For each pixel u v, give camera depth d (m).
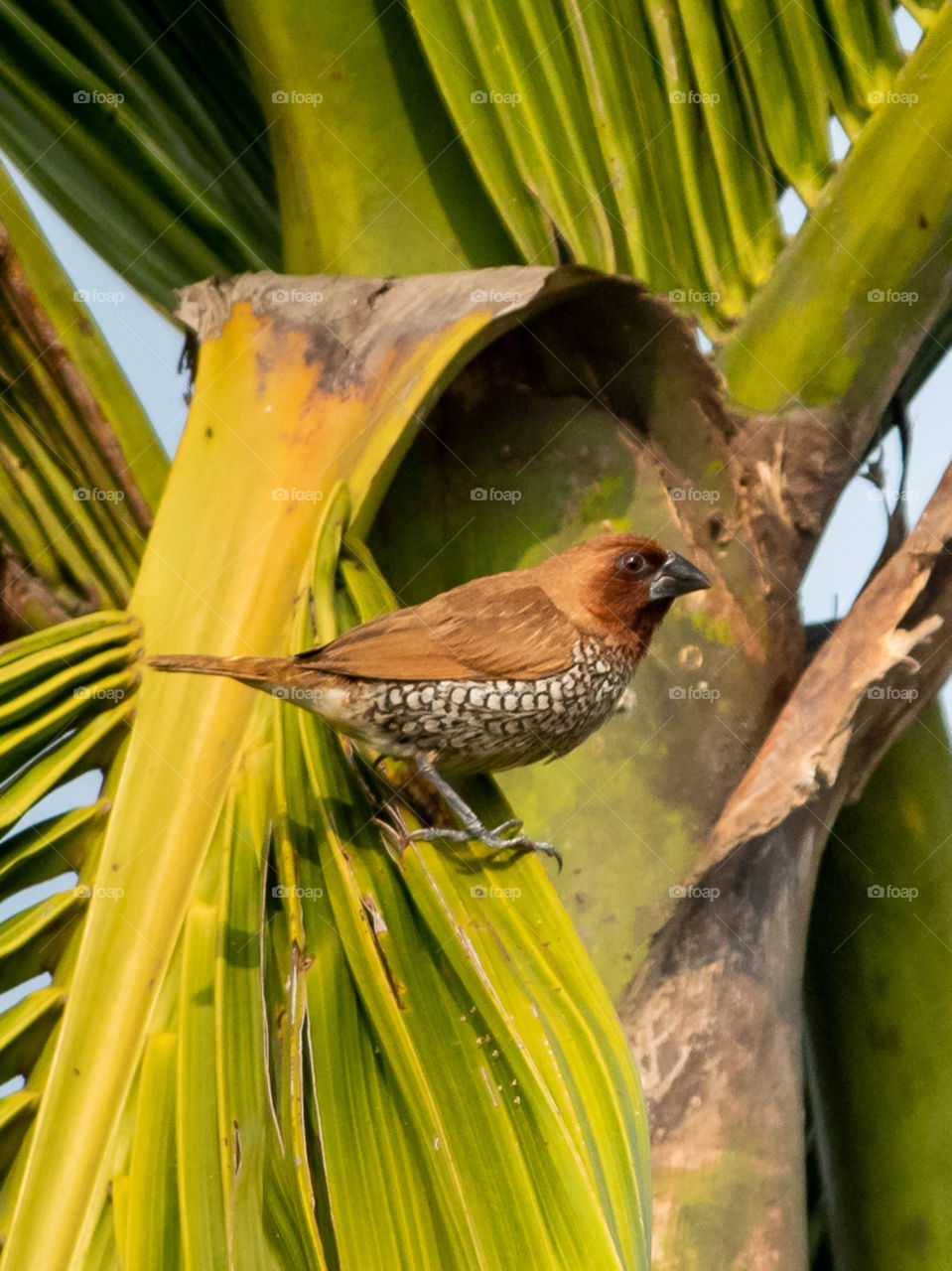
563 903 6.54
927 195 7.54
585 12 7.38
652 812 6.73
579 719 6.82
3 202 7.57
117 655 6.14
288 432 6.71
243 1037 4.70
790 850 6.70
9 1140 5.01
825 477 7.50
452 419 7.37
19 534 7.45
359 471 6.50
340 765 6.05
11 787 5.65
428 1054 4.80
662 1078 6.27
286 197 7.90
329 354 6.85
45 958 5.49
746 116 7.64
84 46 8.46
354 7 7.74
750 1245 6.09
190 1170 4.34
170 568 6.46
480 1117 4.59
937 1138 7.77
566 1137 4.39
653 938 6.47
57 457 7.58
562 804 6.79
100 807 5.80
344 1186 4.48
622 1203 4.43
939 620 6.93
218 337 7.03
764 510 7.34
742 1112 6.27
